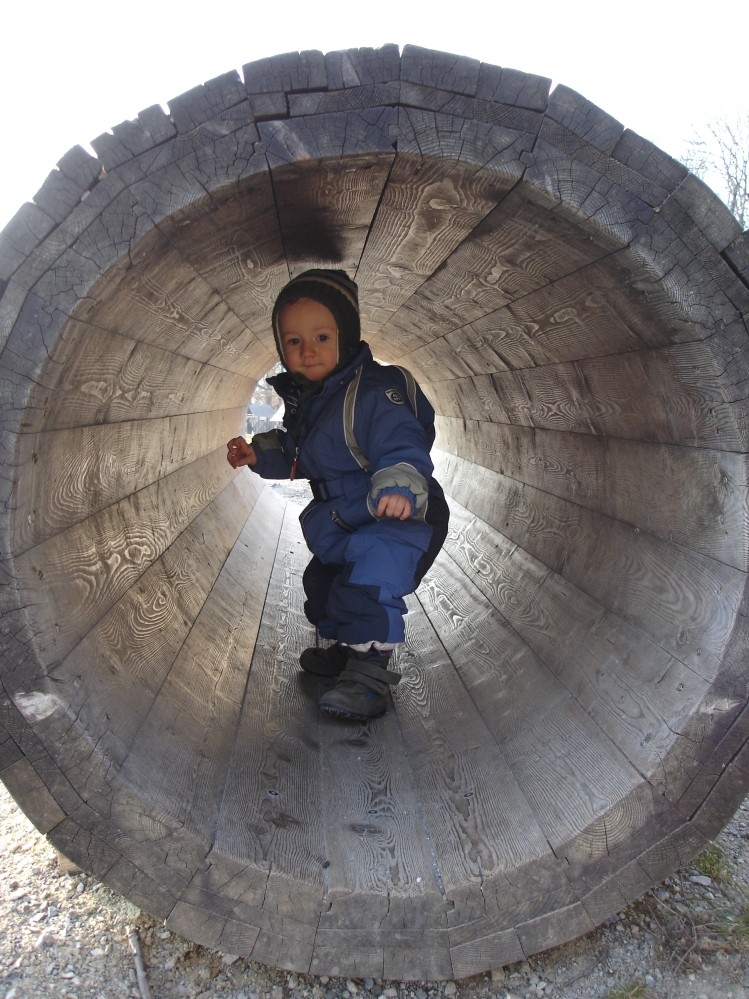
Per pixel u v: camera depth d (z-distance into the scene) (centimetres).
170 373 283
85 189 158
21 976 195
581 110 164
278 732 260
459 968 183
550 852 185
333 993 191
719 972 196
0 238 155
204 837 178
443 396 526
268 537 545
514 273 222
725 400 175
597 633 245
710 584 188
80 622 190
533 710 253
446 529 290
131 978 195
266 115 161
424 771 241
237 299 284
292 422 277
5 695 162
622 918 213
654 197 167
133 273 172
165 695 228
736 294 170
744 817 263
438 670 324
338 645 321
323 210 200
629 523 244
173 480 350
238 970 197
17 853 247
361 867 191
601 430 259
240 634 339
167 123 159
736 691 178
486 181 170
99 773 168
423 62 162
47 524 183
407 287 303
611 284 186
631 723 197
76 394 185
